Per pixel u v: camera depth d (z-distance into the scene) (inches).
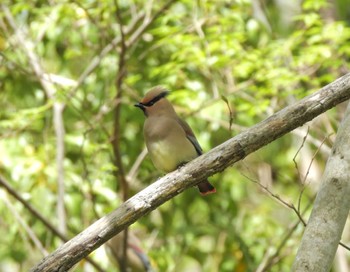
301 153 563.2
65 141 500.4
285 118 259.3
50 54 588.4
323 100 258.2
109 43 502.6
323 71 527.2
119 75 448.8
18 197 434.9
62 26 537.3
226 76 525.0
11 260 560.7
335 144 255.8
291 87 501.0
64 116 555.5
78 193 506.0
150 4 493.0
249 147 261.0
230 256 563.2
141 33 483.8
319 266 238.7
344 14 648.4
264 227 561.6
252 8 563.2
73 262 257.9
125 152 557.9
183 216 602.2
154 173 524.4
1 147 513.0
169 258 545.0
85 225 495.2
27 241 490.0
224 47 478.3
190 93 490.6
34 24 525.0
